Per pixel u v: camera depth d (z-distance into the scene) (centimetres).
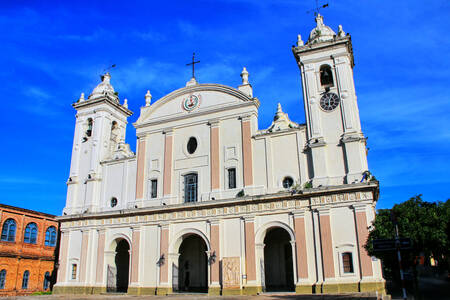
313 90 3450
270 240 3572
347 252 2933
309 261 3031
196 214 3525
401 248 1758
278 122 3534
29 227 4806
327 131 3300
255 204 3316
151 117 4094
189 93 3962
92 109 4475
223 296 3050
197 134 3797
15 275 4475
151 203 3791
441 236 2169
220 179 3547
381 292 2725
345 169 3156
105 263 3819
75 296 3528
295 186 3244
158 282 3497
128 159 4084
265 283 3434
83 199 4169
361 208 2964
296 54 3609
